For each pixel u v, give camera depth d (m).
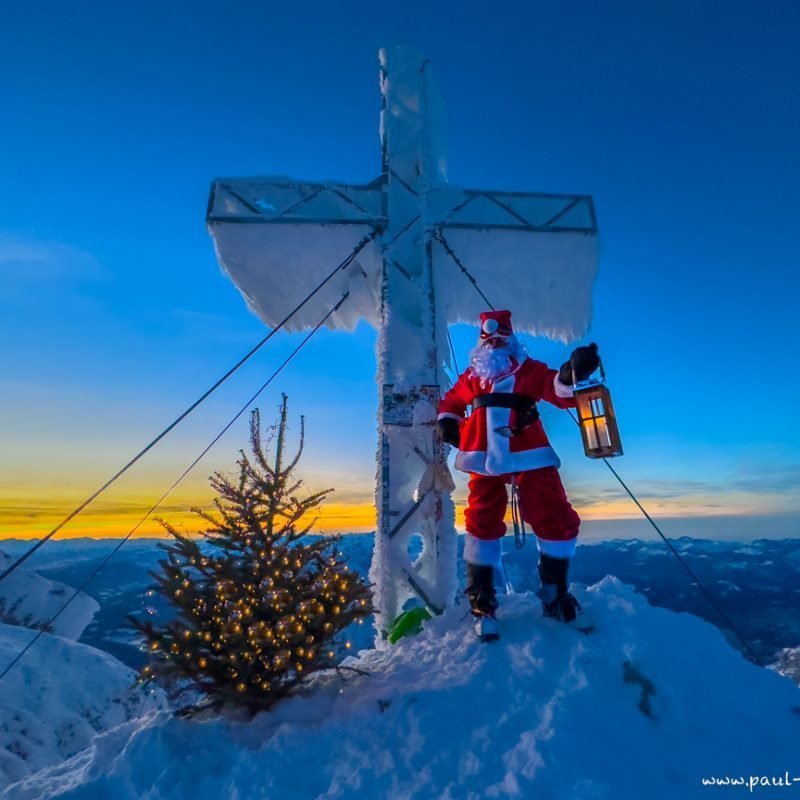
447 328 4.94
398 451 4.38
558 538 3.05
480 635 3.02
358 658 3.46
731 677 2.77
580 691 2.41
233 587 2.76
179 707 2.80
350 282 5.18
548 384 3.16
